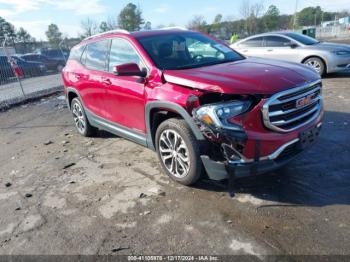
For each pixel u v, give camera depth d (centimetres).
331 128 532
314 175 383
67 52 2083
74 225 332
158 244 292
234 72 352
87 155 523
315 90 356
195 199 356
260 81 320
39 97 1171
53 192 408
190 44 460
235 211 328
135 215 339
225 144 305
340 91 784
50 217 352
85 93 551
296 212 317
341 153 436
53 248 301
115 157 502
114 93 458
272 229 296
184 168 370
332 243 271
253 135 307
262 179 384
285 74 343
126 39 450
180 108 343
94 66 524
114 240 303
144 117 411
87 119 588
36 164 509
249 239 286
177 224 317
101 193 392
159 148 400
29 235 325
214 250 278
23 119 859
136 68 391
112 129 507
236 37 2055
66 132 678
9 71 1270
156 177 418
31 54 1925
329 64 935
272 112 310
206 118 309
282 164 328
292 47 991
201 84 329
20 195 410
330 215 308
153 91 381
